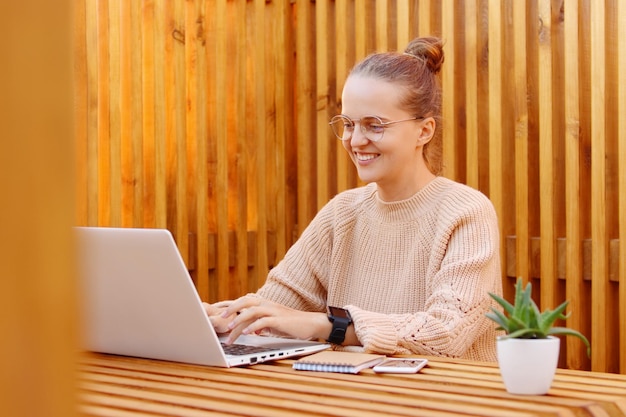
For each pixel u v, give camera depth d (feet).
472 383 3.27
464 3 8.73
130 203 8.84
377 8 9.21
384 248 5.57
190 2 9.38
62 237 0.81
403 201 5.48
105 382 3.43
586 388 3.17
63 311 0.81
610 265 7.64
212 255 9.59
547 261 7.94
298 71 10.00
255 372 3.64
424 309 4.87
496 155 8.27
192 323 3.79
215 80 9.57
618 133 7.61
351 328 4.47
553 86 8.04
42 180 0.80
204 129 9.40
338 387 3.24
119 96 8.59
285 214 10.11
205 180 9.43
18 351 0.79
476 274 4.83
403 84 5.31
